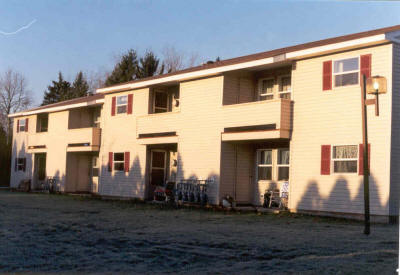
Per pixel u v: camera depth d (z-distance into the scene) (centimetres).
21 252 1062
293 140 2005
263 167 2298
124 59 6031
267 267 899
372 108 1769
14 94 6575
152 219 1758
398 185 1725
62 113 3509
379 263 919
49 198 2916
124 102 2905
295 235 1333
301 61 1997
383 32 1705
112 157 2956
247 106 2136
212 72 2272
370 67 1778
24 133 4028
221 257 1012
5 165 4878
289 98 2177
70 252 1070
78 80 7081
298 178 1981
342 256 997
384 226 1591
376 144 1748
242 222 1678
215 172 2264
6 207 2202
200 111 2366
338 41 1859
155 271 879
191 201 2341
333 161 1877
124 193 2838
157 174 2767
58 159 3500
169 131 2528
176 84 2634
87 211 2067
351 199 1805
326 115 1902
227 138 2211
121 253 1059
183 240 1239
